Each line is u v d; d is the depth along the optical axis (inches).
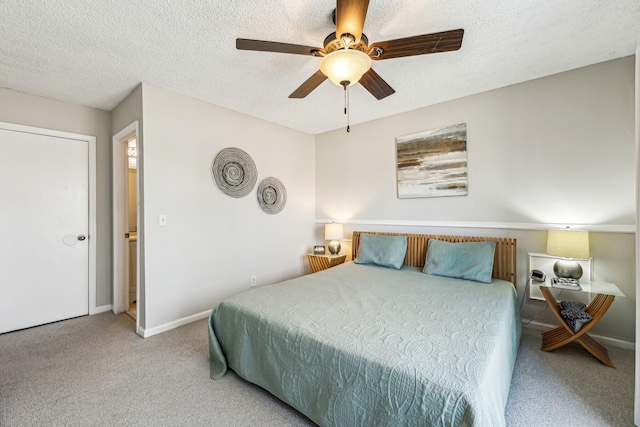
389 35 75.2
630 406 63.4
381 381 47.0
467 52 84.0
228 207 126.6
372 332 58.2
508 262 105.0
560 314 87.6
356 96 114.6
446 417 39.9
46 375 76.4
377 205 144.4
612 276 89.5
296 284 94.6
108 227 128.2
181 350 90.4
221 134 123.6
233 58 85.4
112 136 126.3
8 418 60.5
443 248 110.7
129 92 108.4
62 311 116.0
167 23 69.2
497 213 110.1
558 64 91.8
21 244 107.2
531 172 103.0
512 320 76.4
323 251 158.2
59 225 115.5
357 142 151.3
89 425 58.9
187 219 111.9
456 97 117.1
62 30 71.1
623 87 87.9
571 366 79.4
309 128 158.9
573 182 95.7
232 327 74.9
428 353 49.7
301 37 75.4
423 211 128.9
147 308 100.4
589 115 92.8
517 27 72.5
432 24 70.9
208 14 66.2
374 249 128.7
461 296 81.5
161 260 104.1
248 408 64.1
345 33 57.4
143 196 100.0
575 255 85.0
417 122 129.3
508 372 62.9
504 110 107.8
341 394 51.5
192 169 113.3
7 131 104.1
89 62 86.6
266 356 65.7
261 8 64.4
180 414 62.1
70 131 117.6
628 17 68.9
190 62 87.4
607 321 90.5
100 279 125.8
